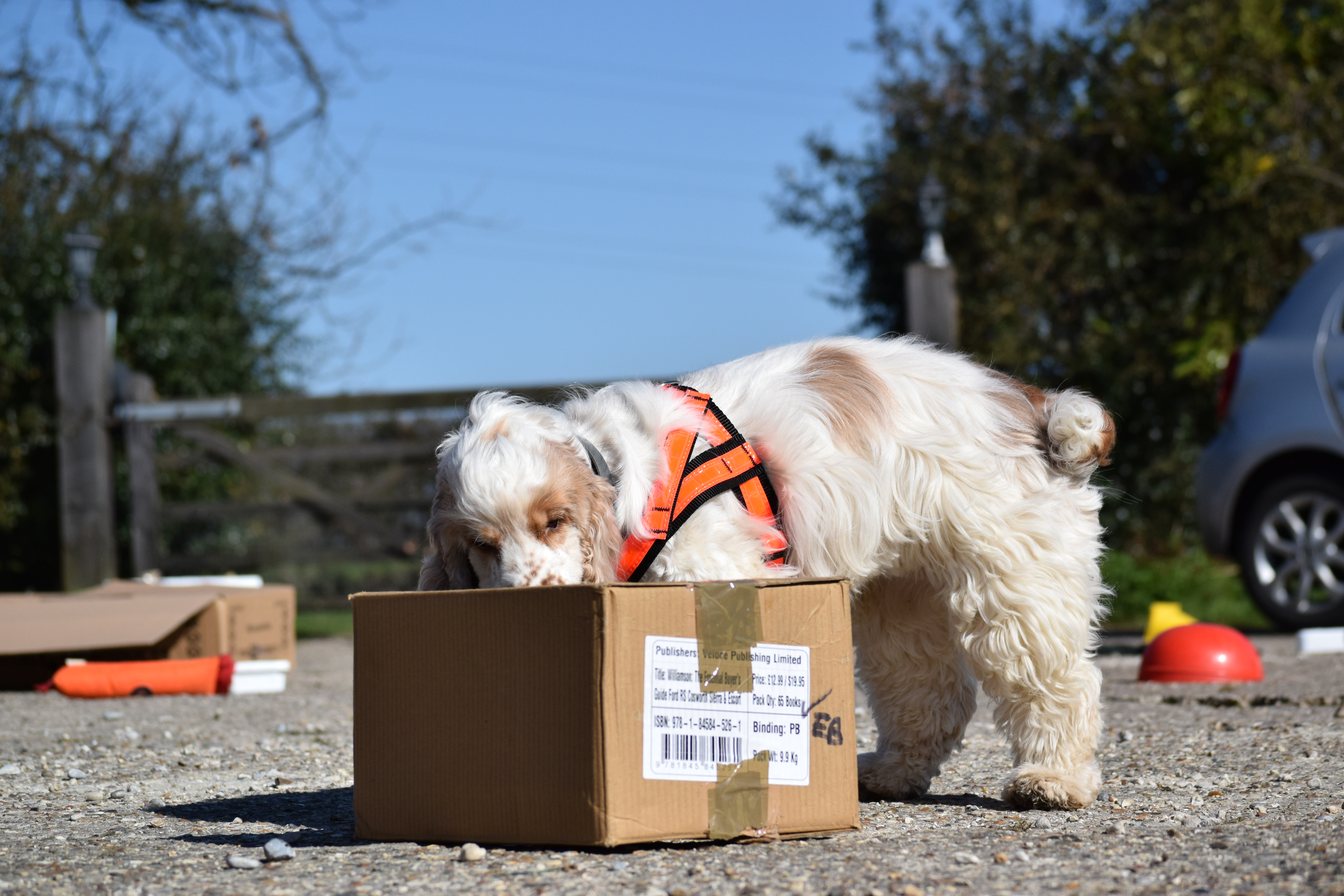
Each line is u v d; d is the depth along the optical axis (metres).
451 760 2.73
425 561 3.09
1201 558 10.96
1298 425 7.02
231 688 6.04
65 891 2.43
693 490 2.98
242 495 10.40
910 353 3.42
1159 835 2.71
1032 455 3.26
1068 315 12.59
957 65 14.02
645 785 2.57
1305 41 10.50
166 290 11.68
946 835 2.79
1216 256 11.27
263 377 12.95
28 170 11.64
